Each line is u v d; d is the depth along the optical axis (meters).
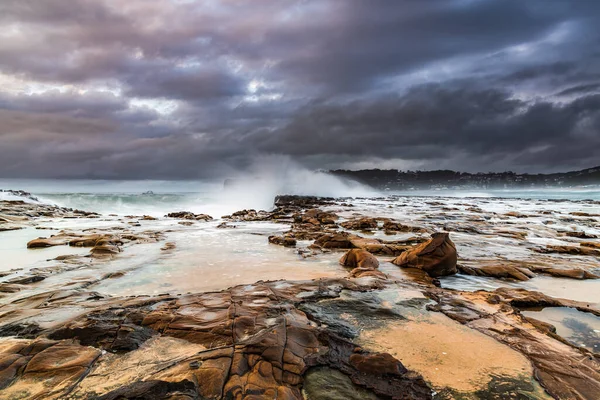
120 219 23.06
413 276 8.32
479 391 3.41
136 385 3.18
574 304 6.23
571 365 3.92
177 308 5.36
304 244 13.24
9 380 3.45
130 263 9.31
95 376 3.55
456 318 5.30
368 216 25.27
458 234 16.38
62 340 4.28
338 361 3.88
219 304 5.54
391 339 4.57
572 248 11.76
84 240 12.41
